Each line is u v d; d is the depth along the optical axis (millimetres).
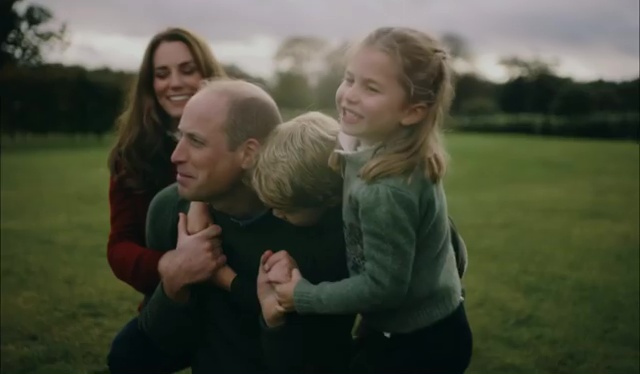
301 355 1509
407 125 1403
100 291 4004
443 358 1526
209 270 1557
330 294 1414
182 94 2051
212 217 1614
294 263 1511
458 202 5055
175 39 2068
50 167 5793
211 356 1633
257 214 1571
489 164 5484
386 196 1360
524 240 4418
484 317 3691
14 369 3305
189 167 1500
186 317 1609
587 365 3230
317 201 1492
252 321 1594
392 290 1375
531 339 3475
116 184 2031
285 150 1456
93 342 3516
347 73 1435
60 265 4297
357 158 1427
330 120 1522
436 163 1403
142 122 2049
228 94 1506
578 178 5121
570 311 3654
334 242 1546
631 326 3537
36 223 4945
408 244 1369
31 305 3834
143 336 1689
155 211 1745
